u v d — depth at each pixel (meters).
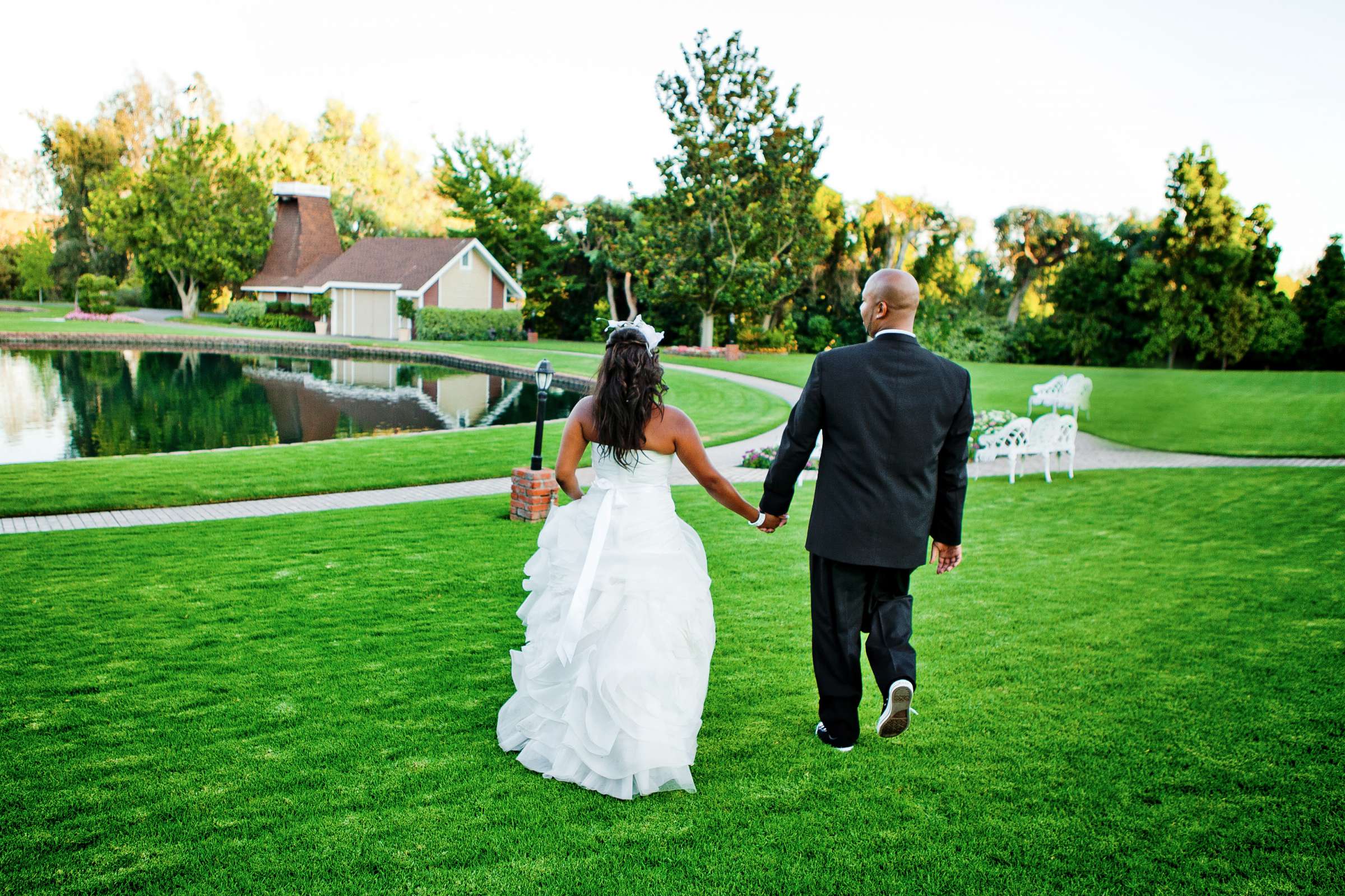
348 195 69.62
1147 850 2.49
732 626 4.67
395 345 38.62
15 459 13.24
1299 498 8.64
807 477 9.70
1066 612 4.85
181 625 4.69
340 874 2.38
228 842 2.54
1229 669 3.95
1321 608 4.91
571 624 2.82
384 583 5.55
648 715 2.82
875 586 3.03
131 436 15.67
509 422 18.27
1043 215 44.53
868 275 44.47
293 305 48.22
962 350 38.19
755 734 3.30
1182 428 15.30
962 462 2.98
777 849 2.51
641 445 2.97
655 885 2.34
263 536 7.02
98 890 2.30
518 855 2.48
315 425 17.55
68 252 64.81
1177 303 37.12
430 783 2.92
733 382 25.14
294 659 4.16
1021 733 3.28
